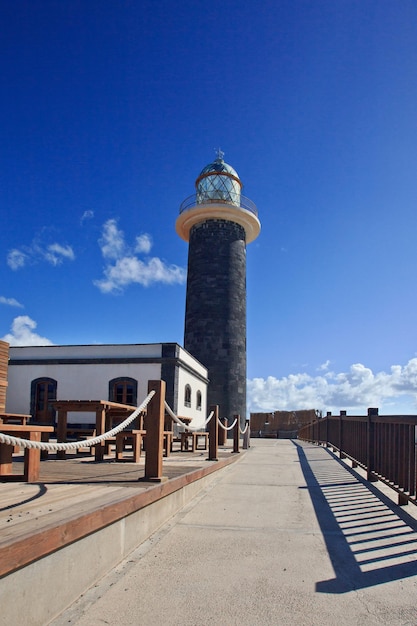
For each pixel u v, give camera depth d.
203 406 27.98
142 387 22.66
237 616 3.46
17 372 23.78
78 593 3.77
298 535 5.35
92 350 23.53
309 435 25.48
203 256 30.80
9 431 5.51
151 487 5.41
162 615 3.47
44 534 3.28
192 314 30.27
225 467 10.72
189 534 5.41
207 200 31.81
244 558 4.62
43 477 6.25
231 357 29.44
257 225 32.12
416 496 5.89
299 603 3.66
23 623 3.10
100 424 9.51
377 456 8.40
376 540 5.13
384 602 3.68
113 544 4.41
